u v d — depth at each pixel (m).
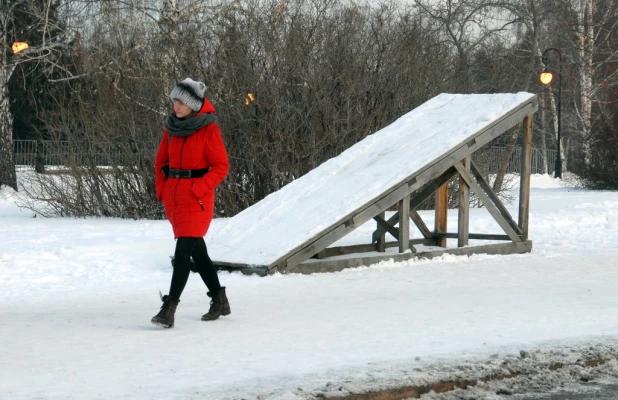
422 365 8.45
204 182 10.77
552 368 8.59
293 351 9.20
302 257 15.76
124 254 17.89
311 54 29.31
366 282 14.71
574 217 25.36
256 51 28.94
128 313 11.88
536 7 58.66
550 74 55.66
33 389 7.70
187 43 29.05
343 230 16.14
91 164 30.00
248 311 11.88
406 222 17.30
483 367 8.39
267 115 28.78
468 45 55.34
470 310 11.77
